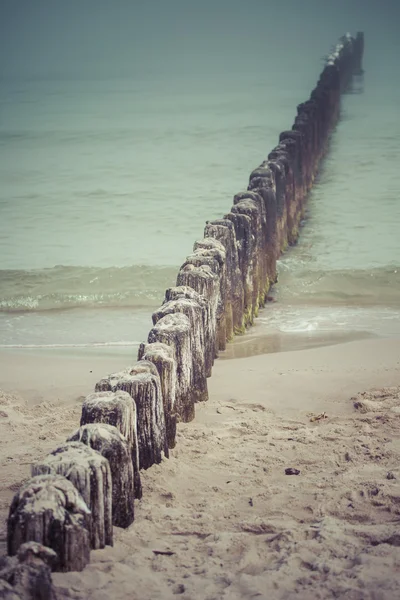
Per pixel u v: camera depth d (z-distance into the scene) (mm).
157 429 6398
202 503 5910
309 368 9297
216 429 7457
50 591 4207
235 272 11008
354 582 4570
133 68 43250
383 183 21750
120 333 11703
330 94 27656
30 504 4555
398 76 39594
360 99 34375
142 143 26812
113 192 21172
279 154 16406
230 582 4676
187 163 24109
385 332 11203
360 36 42625
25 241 17156
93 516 4949
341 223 18172
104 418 5648
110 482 5066
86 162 24453
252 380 8914
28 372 9672
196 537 5395
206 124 29266
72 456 4957
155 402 6352
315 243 16688
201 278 9227
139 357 7312
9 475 6473
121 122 29984
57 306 13141
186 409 7633
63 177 22812
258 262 12227
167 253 16172
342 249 16203
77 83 39250
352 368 9195
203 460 6734
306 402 8172
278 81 37750
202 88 36656
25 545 4422
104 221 18625
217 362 9844
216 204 19969
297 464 6621
